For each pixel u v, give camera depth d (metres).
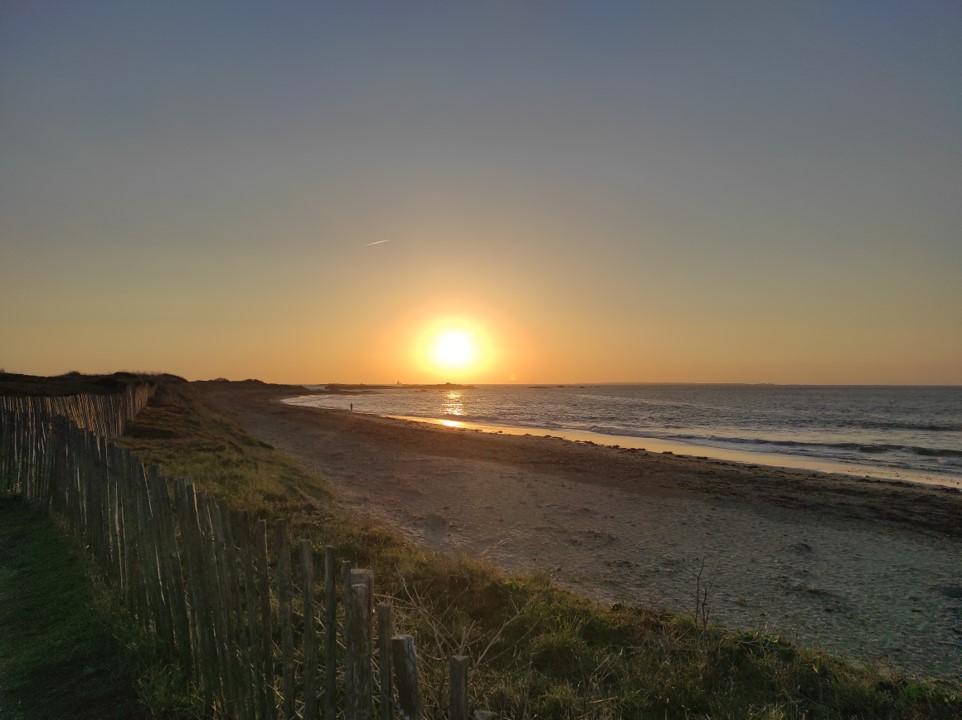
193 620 4.13
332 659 2.90
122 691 4.23
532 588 7.07
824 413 69.62
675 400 114.19
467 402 111.00
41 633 5.15
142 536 4.89
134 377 48.12
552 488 18.39
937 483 21.97
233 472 13.20
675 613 7.93
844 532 13.62
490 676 4.74
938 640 7.66
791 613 8.53
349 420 47.69
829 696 5.08
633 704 4.72
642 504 16.28
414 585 6.67
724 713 4.56
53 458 8.78
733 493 17.91
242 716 3.63
